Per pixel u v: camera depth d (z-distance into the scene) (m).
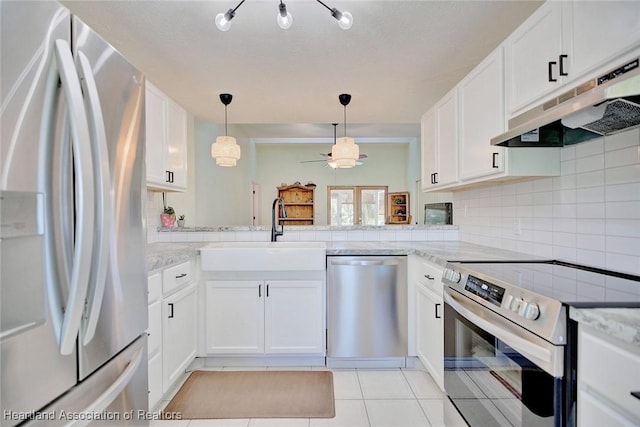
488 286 1.25
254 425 1.68
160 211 2.82
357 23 1.72
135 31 1.78
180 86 2.50
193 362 2.30
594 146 1.44
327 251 2.26
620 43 1.01
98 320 0.91
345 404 1.86
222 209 4.93
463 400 1.48
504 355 1.17
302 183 7.85
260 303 2.28
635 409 0.71
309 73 2.29
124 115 1.04
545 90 1.35
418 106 2.97
